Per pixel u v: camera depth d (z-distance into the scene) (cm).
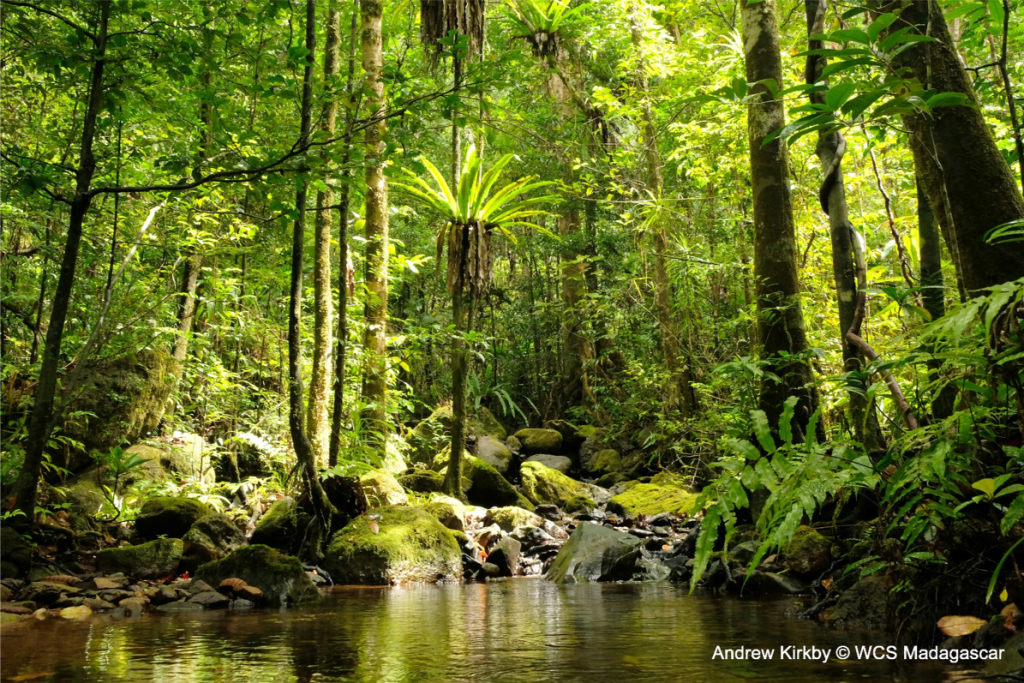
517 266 1942
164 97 532
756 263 587
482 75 482
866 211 863
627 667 225
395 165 534
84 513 587
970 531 246
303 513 571
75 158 639
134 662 239
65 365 703
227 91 473
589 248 1559
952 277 430
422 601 416
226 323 890
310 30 507
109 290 529
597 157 1302
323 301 696
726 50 982
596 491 1073
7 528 404
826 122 214
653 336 1295
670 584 499
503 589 487
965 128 281
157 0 487
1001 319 188
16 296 691
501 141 1304
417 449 1140
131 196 755
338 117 649
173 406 808
